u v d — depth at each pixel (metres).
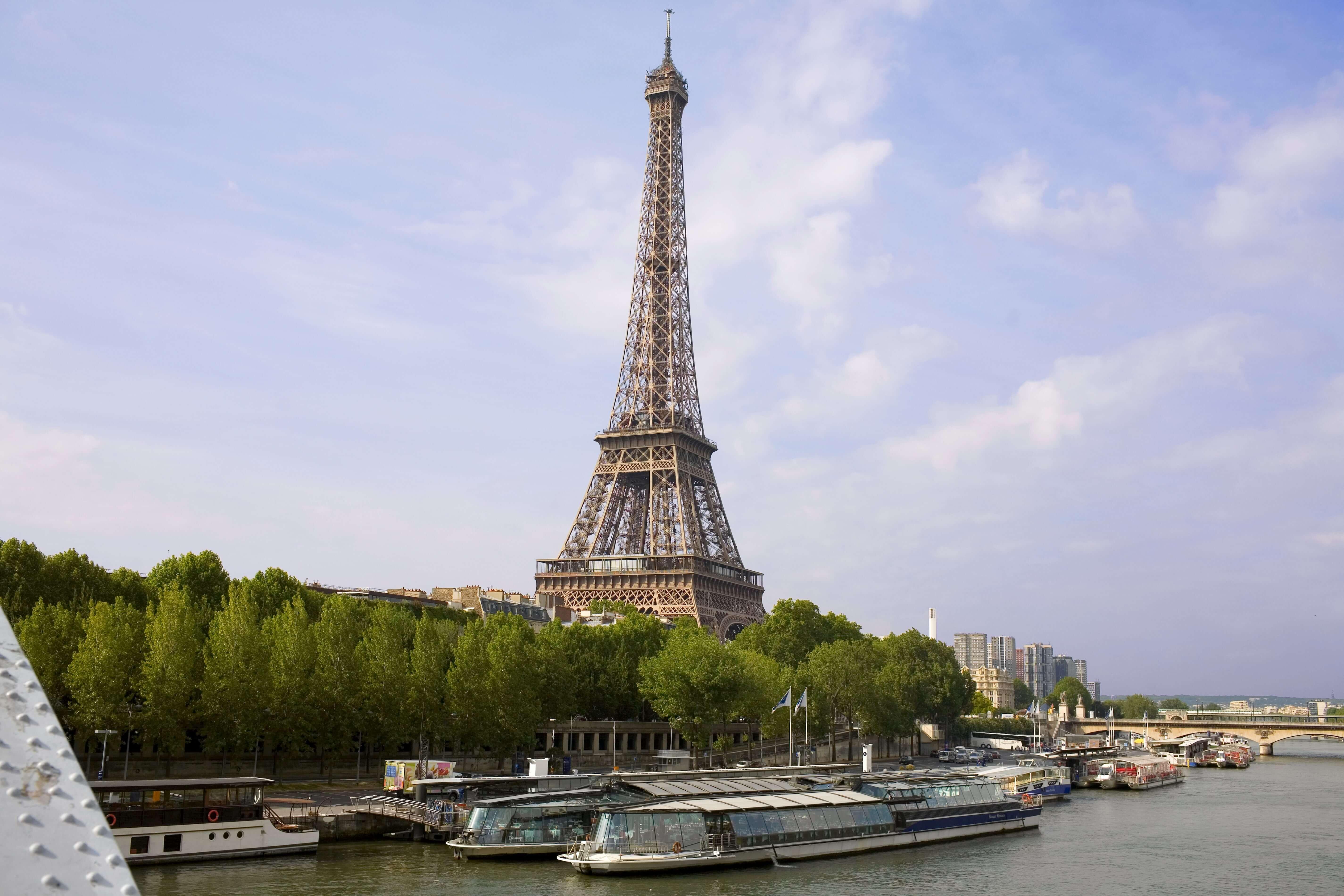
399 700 142.62
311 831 102.12
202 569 174.62
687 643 182.25
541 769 125.88
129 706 128.38
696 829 103.81
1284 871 109.62
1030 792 180.88
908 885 98.44
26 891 10.00
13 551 144.38
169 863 93.31
